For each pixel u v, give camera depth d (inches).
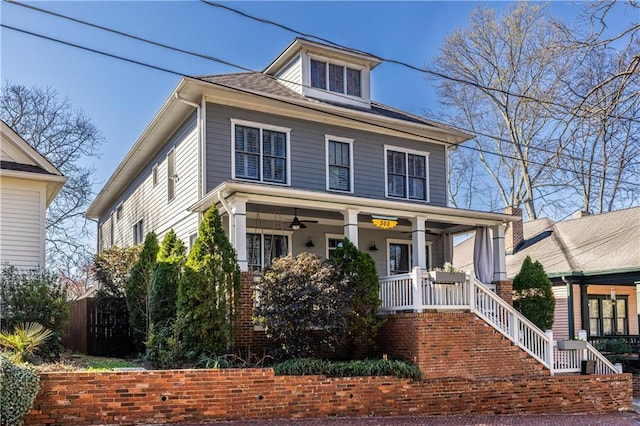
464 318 519.2
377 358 508.7
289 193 537.6
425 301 517.0
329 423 399.5
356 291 514.3
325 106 668.1
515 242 970.1
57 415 345.7
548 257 870.4
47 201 713.6
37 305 508.7
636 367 691.4
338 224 700.7
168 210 717.3
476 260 691.4
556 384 520.4
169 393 375.9
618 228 845.8
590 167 784.9
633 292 917.2
